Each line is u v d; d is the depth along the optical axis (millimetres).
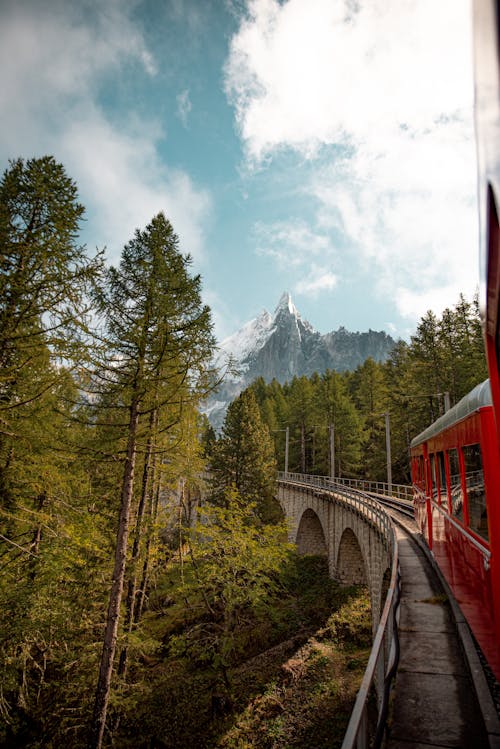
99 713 10250
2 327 9031
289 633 21938
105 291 10797
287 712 14930
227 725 15062
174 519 18781
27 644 11000
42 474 10047
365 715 3607
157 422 12906
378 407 52562
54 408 10133
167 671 19078
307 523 38750
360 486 48844
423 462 13070
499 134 755
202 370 11547
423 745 4621
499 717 4859
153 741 14867
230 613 18000
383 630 5012
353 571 27344
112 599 10812
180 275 11625
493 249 1984
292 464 66312
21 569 11125
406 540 16609
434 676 6047
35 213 10195
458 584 7578
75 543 11477
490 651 5312
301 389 63250
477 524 6027
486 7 753
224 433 37219
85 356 9516
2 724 11570
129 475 11242
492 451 5383
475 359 33656
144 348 10781
